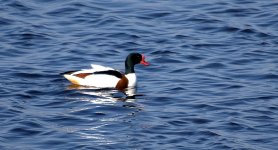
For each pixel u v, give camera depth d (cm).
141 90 2522
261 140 2130
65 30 3041
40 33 2988
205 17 3177
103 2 3294
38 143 2091
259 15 3209
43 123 2222
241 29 3072
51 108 2342
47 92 2470
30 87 2508
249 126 2223
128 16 3178
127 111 2325
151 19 3164
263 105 2388
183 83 2586
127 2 3306
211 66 2750
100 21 3123
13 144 2083
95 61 2786
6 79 2567
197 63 2777
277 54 2864
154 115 2298
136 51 2881
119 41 2959
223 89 2533
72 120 2247
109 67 2739
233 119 2269
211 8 3269
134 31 3044
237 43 2966
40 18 3130
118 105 2375
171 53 2858
